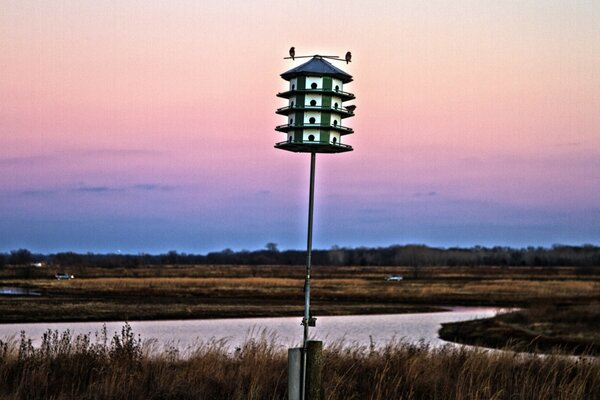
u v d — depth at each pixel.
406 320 90.62
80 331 62.50
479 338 61.41
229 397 17.27
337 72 16.14
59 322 79.75
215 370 19.14
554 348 27.67
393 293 145.50
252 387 16.97
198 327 73.31
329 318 94.50
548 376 20.25
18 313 86.06
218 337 56.12
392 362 20.50
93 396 16.61
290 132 16.45
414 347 23.33
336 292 145.50
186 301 114.44
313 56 16.52
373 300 131.62
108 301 108.88
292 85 16.48
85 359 19.27
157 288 143.50
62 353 19.78
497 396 18.14
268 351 21.25
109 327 71.56
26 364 18.48
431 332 69.50
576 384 19.52
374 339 56.44
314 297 133.38
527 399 18.39
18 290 133.62
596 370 20.84
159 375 18.52
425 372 19.64
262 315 95.69
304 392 13.43
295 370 13.43
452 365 21.80
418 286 169.62
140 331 67.06
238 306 107.06
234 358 22.05
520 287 164.00
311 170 15.16
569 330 63.31
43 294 123.38
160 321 84.38
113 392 16.86
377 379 19.25
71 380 18.22
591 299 125.75
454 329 70.69
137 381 17.69
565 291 149.75
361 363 20.94
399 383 18.55
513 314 80.81
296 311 102.00
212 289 143.88
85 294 125.50
